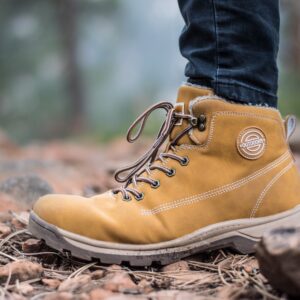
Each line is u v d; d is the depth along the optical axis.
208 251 1.27
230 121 1.23
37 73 18.34
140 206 1.24
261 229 1.25
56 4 16.30
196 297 1.03
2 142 5.04
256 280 1.11
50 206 1.25
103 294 1.05
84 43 21.23
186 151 1.26
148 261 1.22
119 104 23.70
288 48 8.62
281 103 7.38
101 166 3.53
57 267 1.28
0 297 1.06
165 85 27.55
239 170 1.24
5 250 1.36
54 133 17.81
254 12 1.19
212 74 1.22
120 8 18.94
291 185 1.28
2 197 1.92
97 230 1.21
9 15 17.12
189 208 1.23
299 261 0.93
